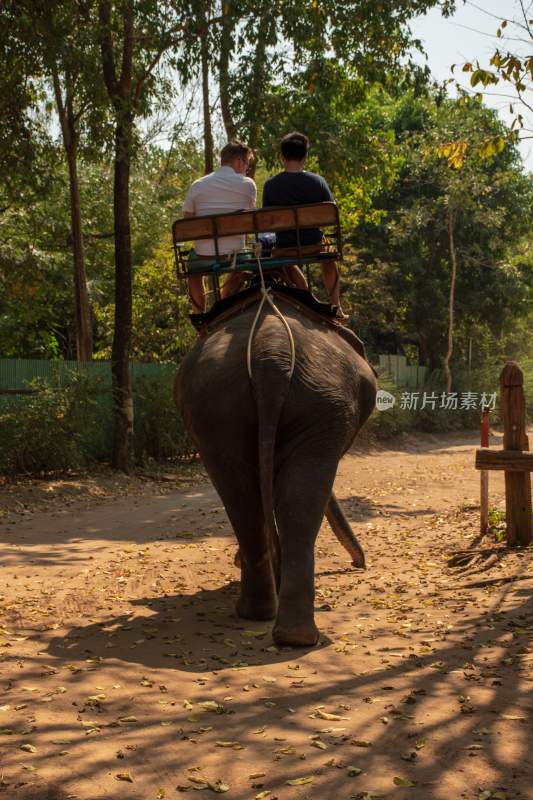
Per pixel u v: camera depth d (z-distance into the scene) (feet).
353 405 18.42
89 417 57.36
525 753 12.45
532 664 16.39
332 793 11.39
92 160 68.28
